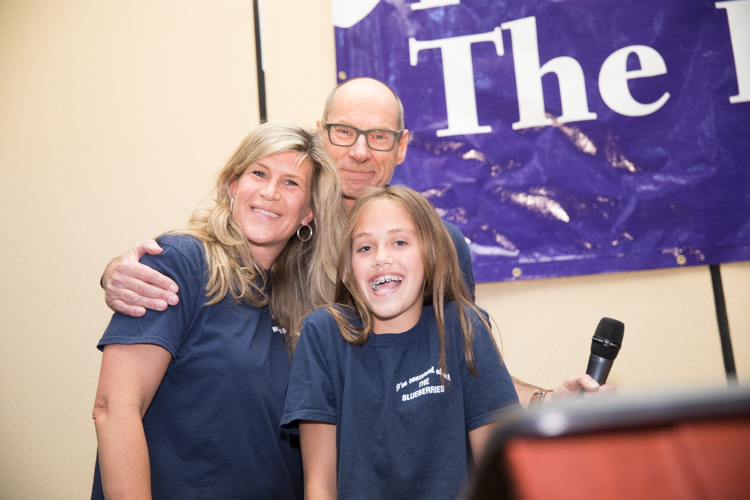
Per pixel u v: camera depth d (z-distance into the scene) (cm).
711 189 216
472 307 134
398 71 225
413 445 116
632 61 220
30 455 234
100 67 243
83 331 237
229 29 241
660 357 218
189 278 130
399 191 138
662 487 20
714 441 21
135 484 112
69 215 240
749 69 217
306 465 122
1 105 245
